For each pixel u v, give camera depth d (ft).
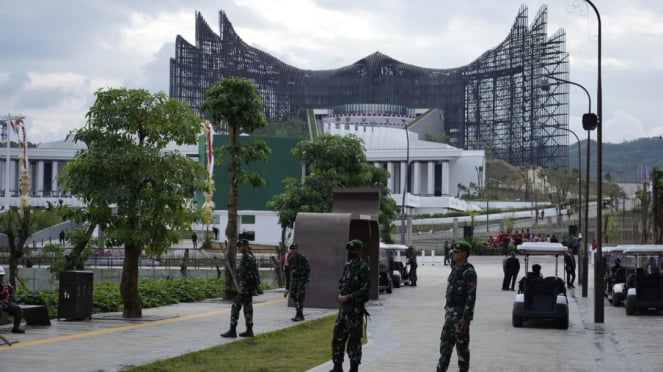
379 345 63.16
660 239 186.60
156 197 76.64
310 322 77.46
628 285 99.30
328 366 49.83
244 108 108.17
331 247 97.09
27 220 118.01
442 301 114.73
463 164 563.07
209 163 260.62
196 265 211.82
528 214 454.81
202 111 109.09
